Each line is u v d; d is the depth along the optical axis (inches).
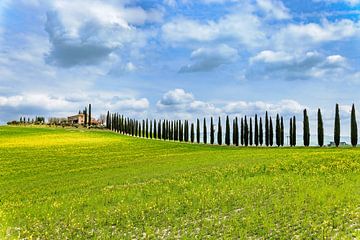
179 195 1338.6
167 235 937.5
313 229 858.8
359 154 2036.2
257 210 1052.5
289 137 4719.5
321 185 1323.8
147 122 6491.1
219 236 895.1
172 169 2081.7
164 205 1213.1
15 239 976.3
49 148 3973.9
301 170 1663.4
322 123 4276.6
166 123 6122.1
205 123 5551.2
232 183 1480.1
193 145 4798.2
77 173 2393.0
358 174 1523.1
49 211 1289.4
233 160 2233.0
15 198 1644.9
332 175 1523.1
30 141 4694.9
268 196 1210.6
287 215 989.2
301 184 1352.1
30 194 1721.2
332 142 4384.8
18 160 3083.2
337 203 1058.1
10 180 2230.6
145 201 1304.1
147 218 1092.5
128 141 4975.4
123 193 1477.6
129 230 1005.2
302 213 1002.7
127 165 2615.7
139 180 1808.6
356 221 897.5
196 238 881.5
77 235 989.8
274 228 895.7
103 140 4990.2
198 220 1024.2
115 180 1891.0
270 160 2011.6
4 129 6314.0
